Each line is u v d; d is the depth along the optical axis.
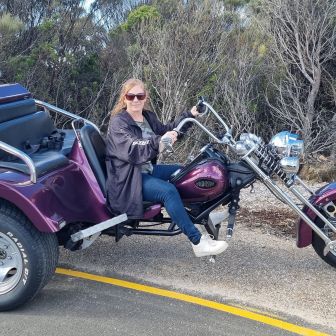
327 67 11.47
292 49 11.35
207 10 10.55
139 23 12.32
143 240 5.45
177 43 10.18
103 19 14.45
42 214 3.74
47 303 4.11
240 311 4.00
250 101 10.98
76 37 13.00
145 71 10.35
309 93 11.21
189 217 4.26
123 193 4.17
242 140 4.19
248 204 6.94
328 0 10.91
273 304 4.11
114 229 4.39
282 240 5.62
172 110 9.99
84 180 4.29
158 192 4.14
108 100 12.15
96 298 4.20
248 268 4.79
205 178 4.16
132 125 4.27
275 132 11.18
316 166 9.52
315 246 4.66
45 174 3.96
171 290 4.35
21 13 13.04
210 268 4.77
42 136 4.99
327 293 4.30
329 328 3.78
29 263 3.82
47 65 12.15
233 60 10.85
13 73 11.63
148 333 3.68
